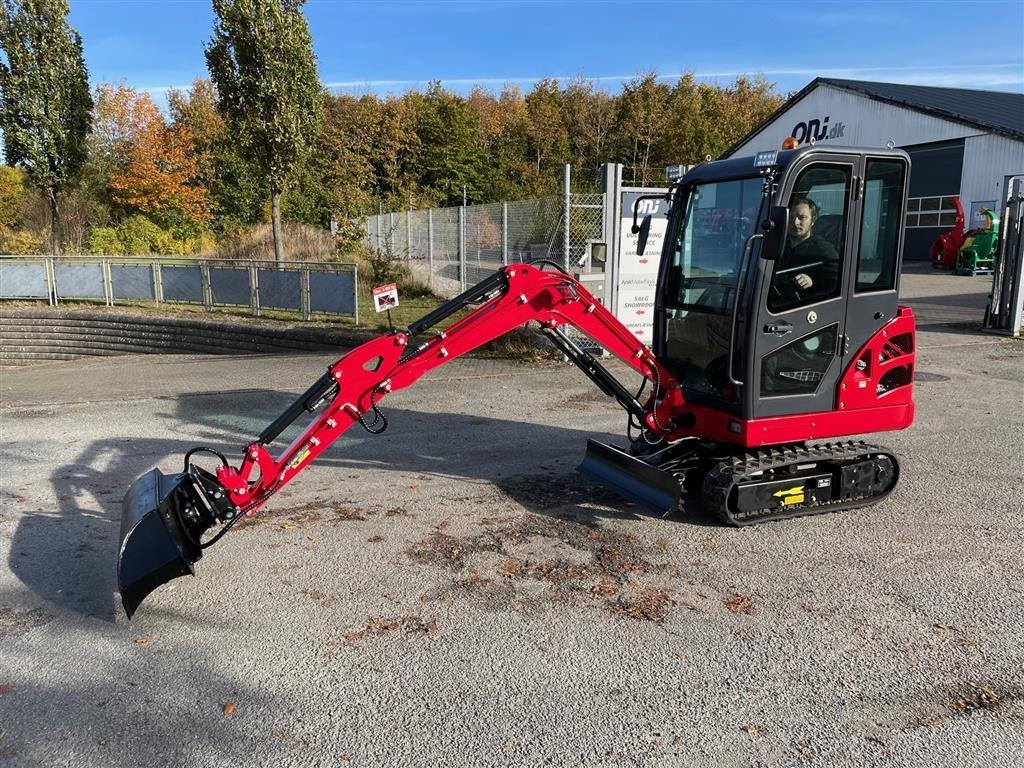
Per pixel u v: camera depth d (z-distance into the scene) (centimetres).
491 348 1196
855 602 436
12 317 1744
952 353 1190
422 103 5203
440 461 691
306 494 605
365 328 1418
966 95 3325
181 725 329
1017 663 376
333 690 354
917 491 611
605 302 1113
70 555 497
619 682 360
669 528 538
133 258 1995
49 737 320
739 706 343
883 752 312
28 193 3250
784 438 530
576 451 718
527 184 4550
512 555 495
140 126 3847
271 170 1750
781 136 3594
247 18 1631
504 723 330
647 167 4559
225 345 1516
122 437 782
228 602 435
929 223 3100
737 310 507
